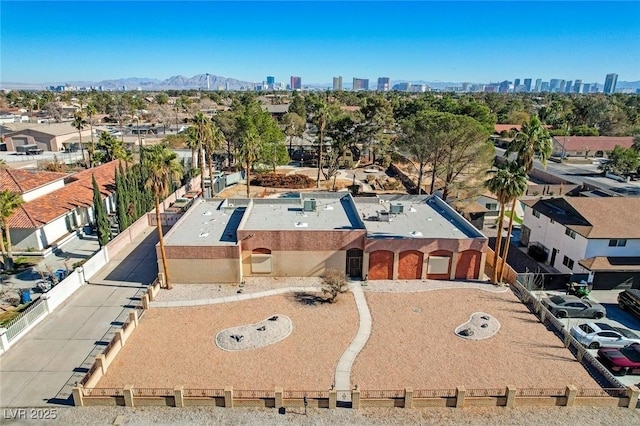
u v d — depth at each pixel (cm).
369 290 3250
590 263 3341
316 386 2184
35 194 4359
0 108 16175
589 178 7900
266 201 4303
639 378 2380
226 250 3250
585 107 12288
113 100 17625
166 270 3203
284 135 7988
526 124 3166
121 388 2133
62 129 9662
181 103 16712
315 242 3350
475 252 3400
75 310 2938
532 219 4200
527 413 2039
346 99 17475
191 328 2706
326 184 6862
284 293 3177
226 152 8381
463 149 4909
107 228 3916
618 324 2919
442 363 2388
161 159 3058
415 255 3388
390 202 4441
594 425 1975
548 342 2616
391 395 2114
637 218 3591
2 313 2866
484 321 2795
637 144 8931
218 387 2169
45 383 2219
